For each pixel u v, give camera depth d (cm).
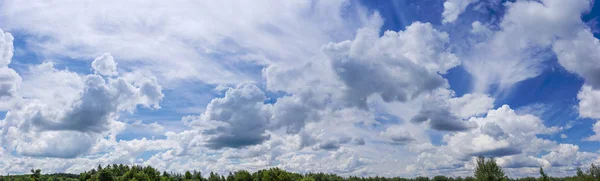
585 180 8062
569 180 8719
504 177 7906
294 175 18462
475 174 8256
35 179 19675
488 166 8031
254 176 17012
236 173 17262
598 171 7956
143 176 18412
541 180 9862
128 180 17600
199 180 19112
